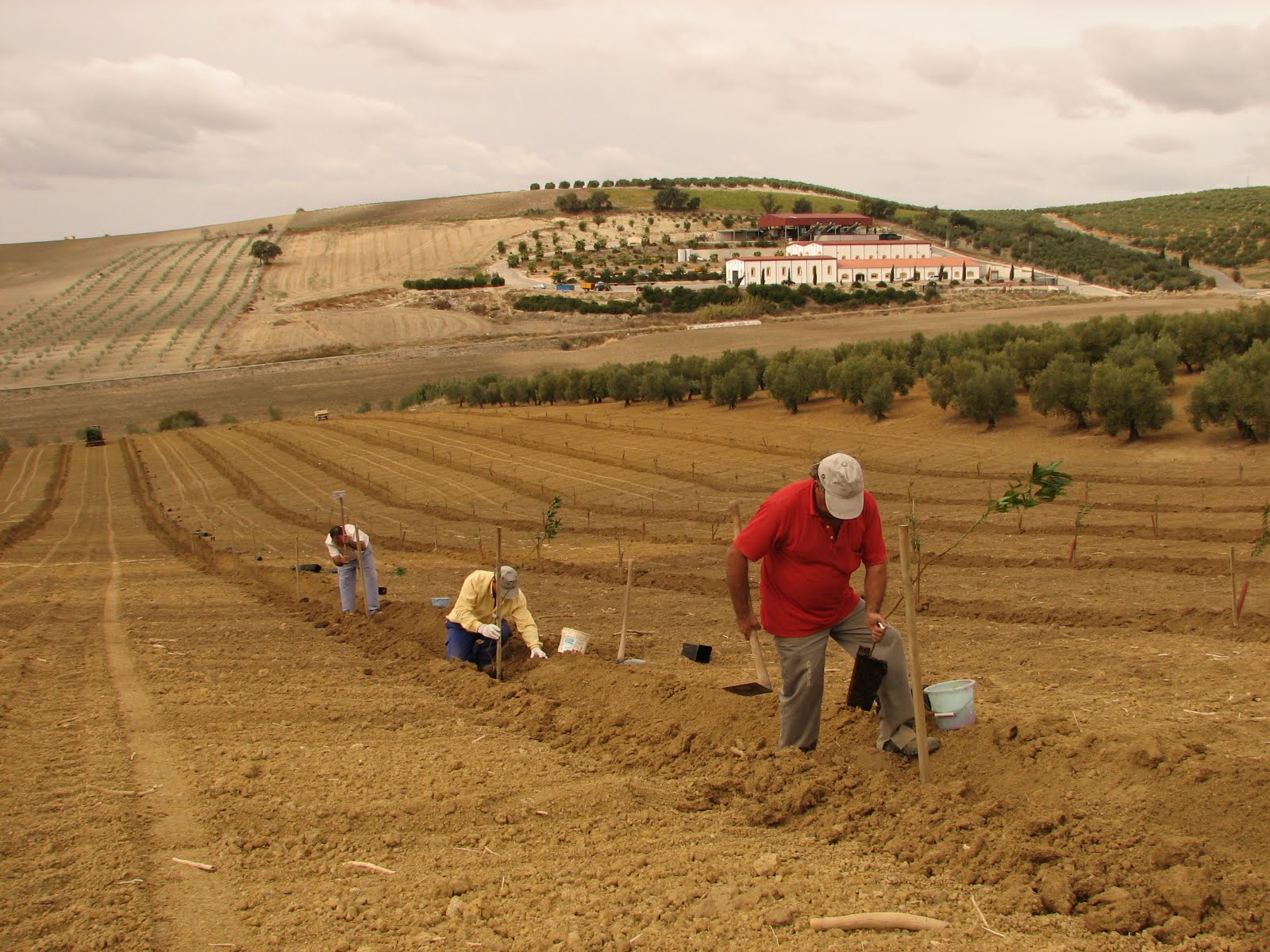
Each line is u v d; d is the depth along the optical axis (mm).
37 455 55219
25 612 13633
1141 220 189125
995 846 4312
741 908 3906
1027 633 10242
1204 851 4082
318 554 21078
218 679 8648
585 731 6844
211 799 5254
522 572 16812
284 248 177875
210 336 107625
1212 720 6207
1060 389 27719
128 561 21781
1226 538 15562
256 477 38938
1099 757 4914
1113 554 14898
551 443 38781
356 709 7578
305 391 79375
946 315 92750
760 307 104125
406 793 5398
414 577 16484
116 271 164500
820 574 5410
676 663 9375
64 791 5348
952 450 27953
